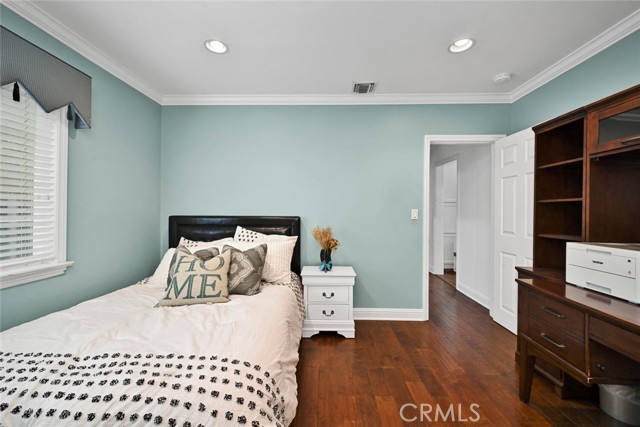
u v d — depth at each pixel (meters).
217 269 1.93
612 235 1.60
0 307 1.51
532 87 2.58
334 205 2.98
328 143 2.97
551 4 1.57
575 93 2.15
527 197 2.45
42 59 1.62
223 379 0.97
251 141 2.98
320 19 1.70
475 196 3.69
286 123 2.97
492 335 2.59
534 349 1.59
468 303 3.54
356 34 1.85
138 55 2.12
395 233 2.98
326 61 2.21
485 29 1.79
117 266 2.34
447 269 5.65
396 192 2.96
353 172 2.97
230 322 1.46
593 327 1.20
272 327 1.46
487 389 1.80
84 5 1.58
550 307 1.46
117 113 2.30
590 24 1.75
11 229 1.56
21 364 1.02
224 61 2.21
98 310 1.66
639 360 1.02
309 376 1.94
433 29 1.79
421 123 2.94
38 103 1.60
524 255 2.48
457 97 2.88
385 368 2.04
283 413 1.12
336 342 2.46
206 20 1.72
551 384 1.84
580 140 2.03
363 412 1.59
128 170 2.46
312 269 2.76
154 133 2.84
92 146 2.06
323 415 1.56
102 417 0.81
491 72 2.39
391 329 2.73
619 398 1.51
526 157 2.46
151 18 1.69
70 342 1.21
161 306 1.78
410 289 2.98
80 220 1.97
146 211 2.73
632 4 1.57
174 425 0.80
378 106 2.95
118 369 0.99
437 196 5.17
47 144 1.73
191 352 1.13
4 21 1.49
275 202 2.99
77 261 1.95
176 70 2.36
